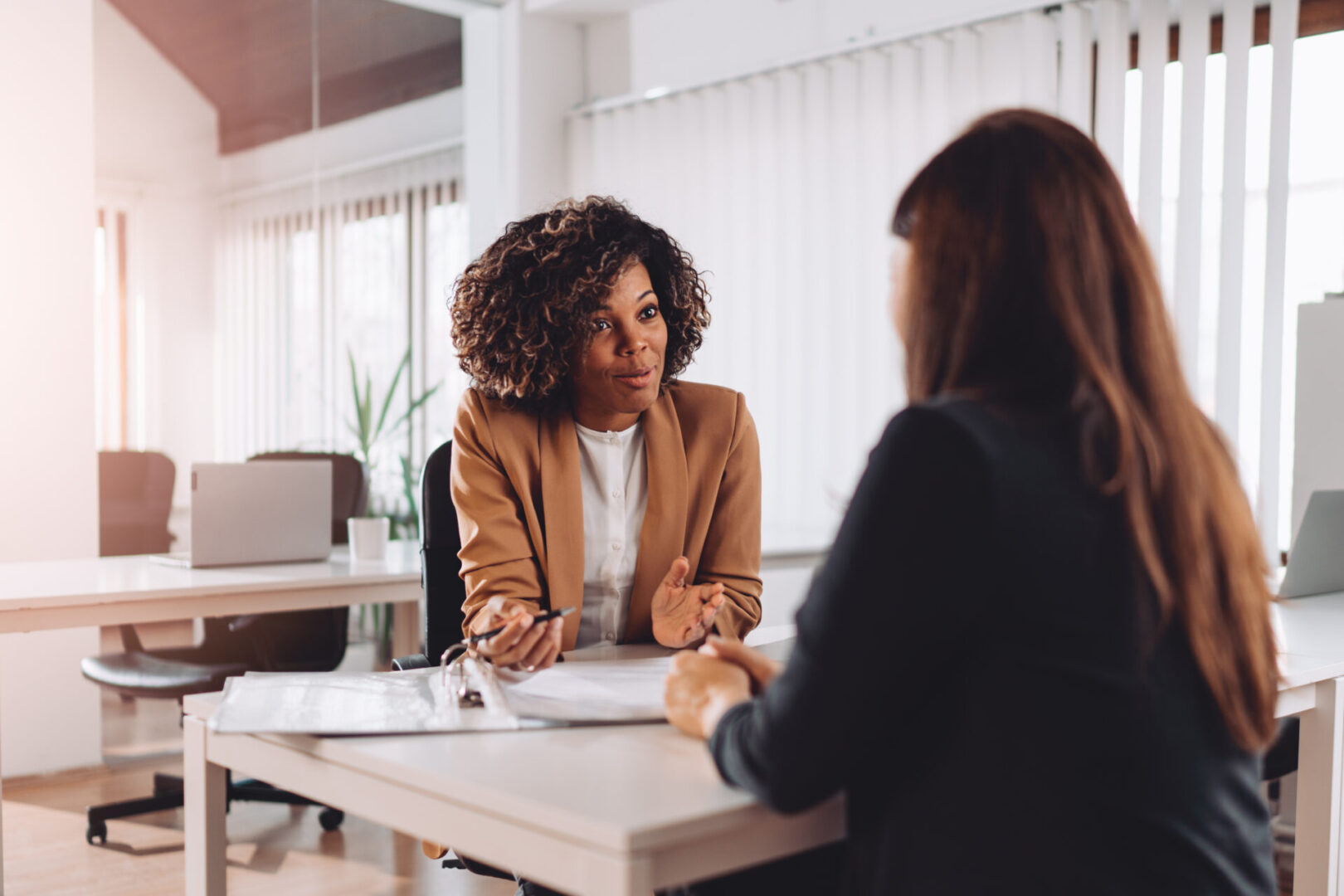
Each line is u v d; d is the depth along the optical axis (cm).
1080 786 81
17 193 333
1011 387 88
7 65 331
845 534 84
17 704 330
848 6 398
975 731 82
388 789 101
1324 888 156
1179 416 88
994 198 90
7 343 332
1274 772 190
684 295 174
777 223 414
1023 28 343
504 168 475
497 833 91
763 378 420
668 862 85
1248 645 89
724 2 437
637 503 170
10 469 333
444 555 177
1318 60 287
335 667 282
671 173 448
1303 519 203
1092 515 84
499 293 160
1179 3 315
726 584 169
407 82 454
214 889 125
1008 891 80
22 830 289
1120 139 323
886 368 382
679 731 111
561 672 136
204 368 397
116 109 378
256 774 117
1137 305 89
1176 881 82
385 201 446
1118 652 83
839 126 394
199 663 280
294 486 271
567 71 486
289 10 419
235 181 405
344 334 435
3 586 226
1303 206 289
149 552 379
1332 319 217
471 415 165
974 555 81
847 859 91
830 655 81
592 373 160
